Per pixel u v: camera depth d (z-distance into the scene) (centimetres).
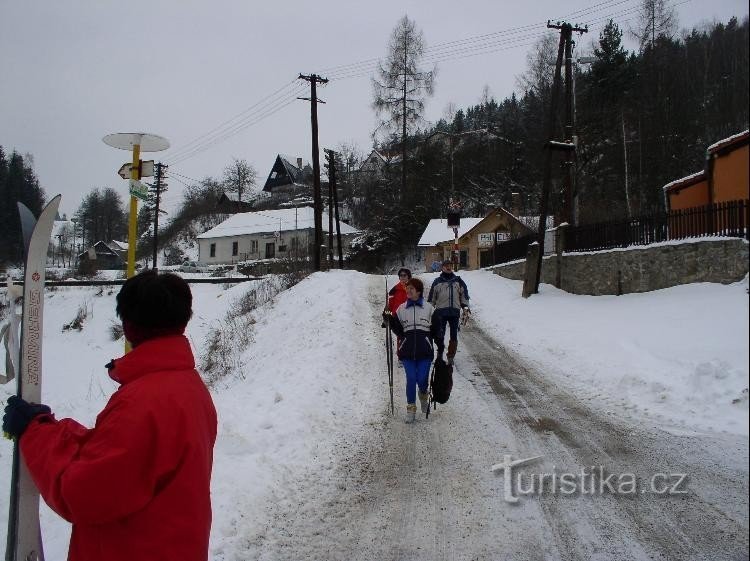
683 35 2570
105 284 3697
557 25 1900
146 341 219
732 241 1178
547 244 2034
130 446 191
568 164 1859
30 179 6806
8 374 269
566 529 407
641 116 3247
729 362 710
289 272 2780
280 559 379
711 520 406
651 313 1156
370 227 5591
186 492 203
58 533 473
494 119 6838
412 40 4719
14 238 5294
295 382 856
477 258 4528
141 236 9238
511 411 715
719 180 1179
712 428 600
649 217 1462
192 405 210
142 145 721
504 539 397
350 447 600
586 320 1258
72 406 1462
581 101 3653
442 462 551
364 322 1406
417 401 785
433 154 5841
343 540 405
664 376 770
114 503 188
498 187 5872
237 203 8750
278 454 570
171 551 198
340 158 7569
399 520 433
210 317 2541
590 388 809
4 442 1033
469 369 969
